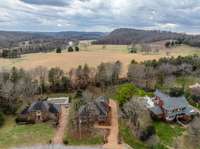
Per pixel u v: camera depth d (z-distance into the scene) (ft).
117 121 276.21
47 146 224.74
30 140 235.20
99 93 361.10
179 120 287.48
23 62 474.90
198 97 335.06
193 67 438.81
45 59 493.77
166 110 285.84
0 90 304.71
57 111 282.97
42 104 282.97
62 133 248.73
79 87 379.96
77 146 225.35
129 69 402.72
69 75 387.14
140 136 240.94
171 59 458.91
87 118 263.90
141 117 258.78
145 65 422.41
